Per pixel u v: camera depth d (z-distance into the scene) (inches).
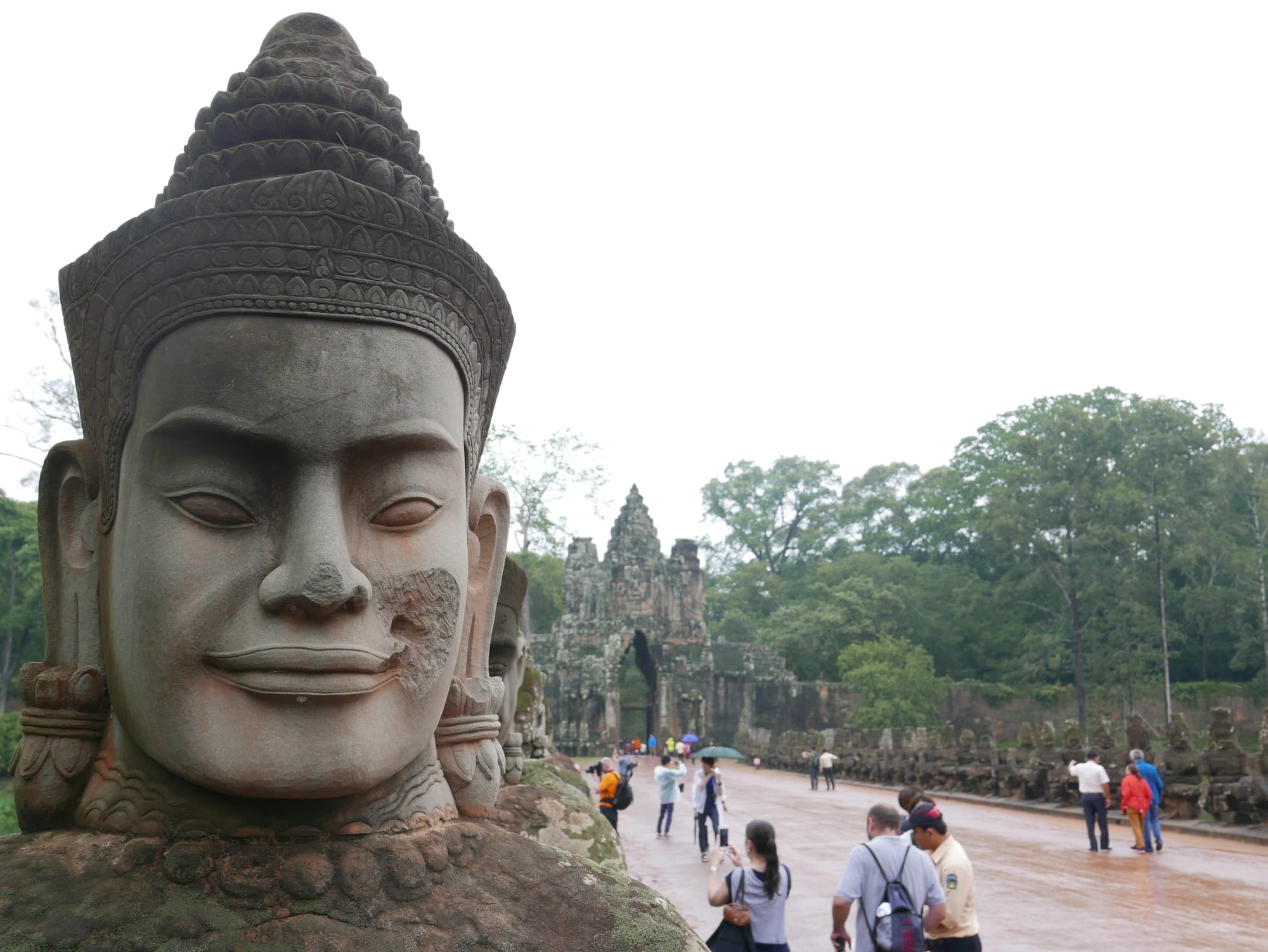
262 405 100.4
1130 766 685.9
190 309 102.8
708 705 2377.0
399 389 106.7
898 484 3314.5
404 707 106.2
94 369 113.3
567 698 2250.2
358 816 106.4
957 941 269.1
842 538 3376.0
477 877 110.1
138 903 94.1
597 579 2425.0
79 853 101.6
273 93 112.9
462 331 116.7
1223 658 2383.1
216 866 98.5
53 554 120.1
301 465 102.1
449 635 112.0
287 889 97.6
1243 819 745.0
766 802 1104.8
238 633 98.4
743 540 3521.2
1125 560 2191.2
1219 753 775.7
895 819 262.4
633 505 2559.1
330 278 103.8
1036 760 1055.0
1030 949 396.2
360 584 99.4
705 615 3122.5
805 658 2650.1
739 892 269.1
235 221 102.2
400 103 127.2
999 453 2970.0
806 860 643.5
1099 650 2230.6
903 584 2748.5
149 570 100.3
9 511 1870.1
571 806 189.3
